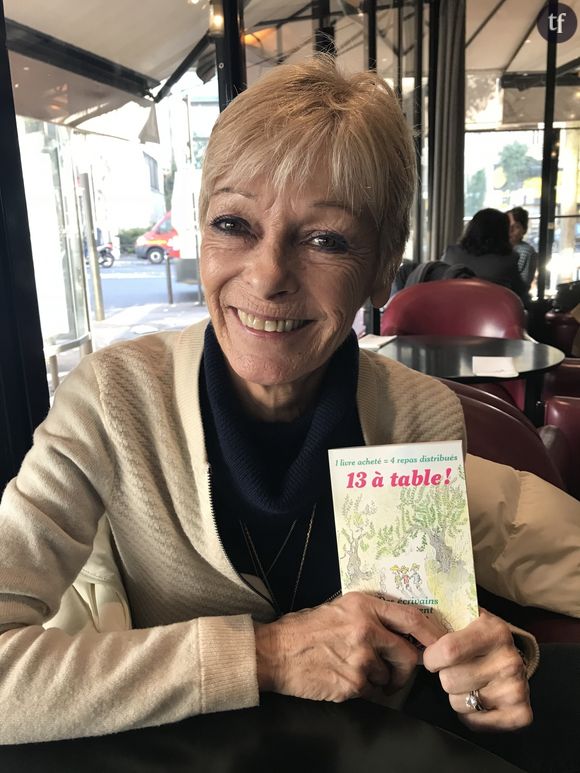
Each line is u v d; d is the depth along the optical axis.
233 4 2.34
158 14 2.38
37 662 0.61
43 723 0.59
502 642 0.67
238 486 0.75
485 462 1.12
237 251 0.69
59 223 2.43
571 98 4.56
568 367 2.76
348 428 0.84
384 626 0.68
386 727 0.60
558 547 1.02
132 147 2.86
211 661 0.62
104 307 3.15
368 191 0.66
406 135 0.70
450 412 0.90
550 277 4.44
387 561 0.68
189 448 0.77
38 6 1.93
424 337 2.74
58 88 2.20
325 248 0.68
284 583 0.86
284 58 0.80
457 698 0.69
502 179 5.18
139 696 0.60
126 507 0.79
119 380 0.79
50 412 0.80
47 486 0.72
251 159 0.64
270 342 0.71
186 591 0.81
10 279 1.38
